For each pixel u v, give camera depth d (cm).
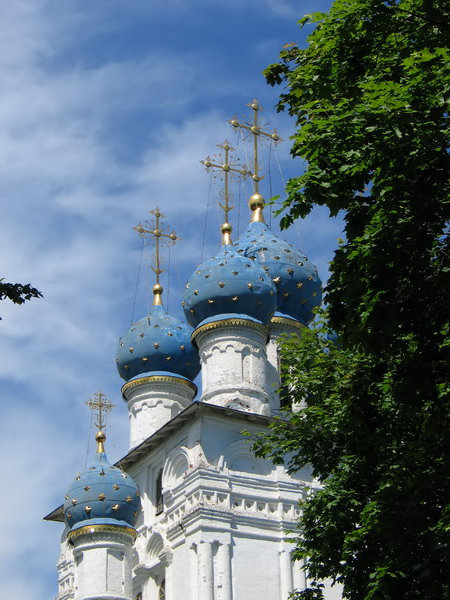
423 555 2338
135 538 4922
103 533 4816
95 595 4709
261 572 4675
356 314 2095
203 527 4625
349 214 2194
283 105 2483
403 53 2234
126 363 5838
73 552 4906
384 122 2022
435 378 2073
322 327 3209
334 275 2212
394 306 2019
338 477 2875
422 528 2331
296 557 2928
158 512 5119
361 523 2645
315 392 3038
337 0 2255
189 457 4841
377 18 2200
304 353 3153
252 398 5156
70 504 4888
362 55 2284
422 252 2028
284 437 3156
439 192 2053
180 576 4703
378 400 2606
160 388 5759
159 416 5703
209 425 4869
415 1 2181
